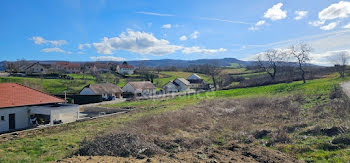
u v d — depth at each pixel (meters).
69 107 20.47
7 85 20.86
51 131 14.80
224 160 7.32
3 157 8.60
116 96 49.66
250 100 24.80
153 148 8.73
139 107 28.72
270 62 54.69
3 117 17.45
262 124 14.05
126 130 11.76
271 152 8.20
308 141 9.48
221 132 12.48
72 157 7.73
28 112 19.30
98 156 7.80
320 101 19.83
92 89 44.47
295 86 35.50
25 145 10.55
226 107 22.45
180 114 17.20
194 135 11.96
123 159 7.30
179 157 7.63
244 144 9.45
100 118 20.11
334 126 10.39
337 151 7.85
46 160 8.25
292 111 16.75
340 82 32.72
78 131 13.93
